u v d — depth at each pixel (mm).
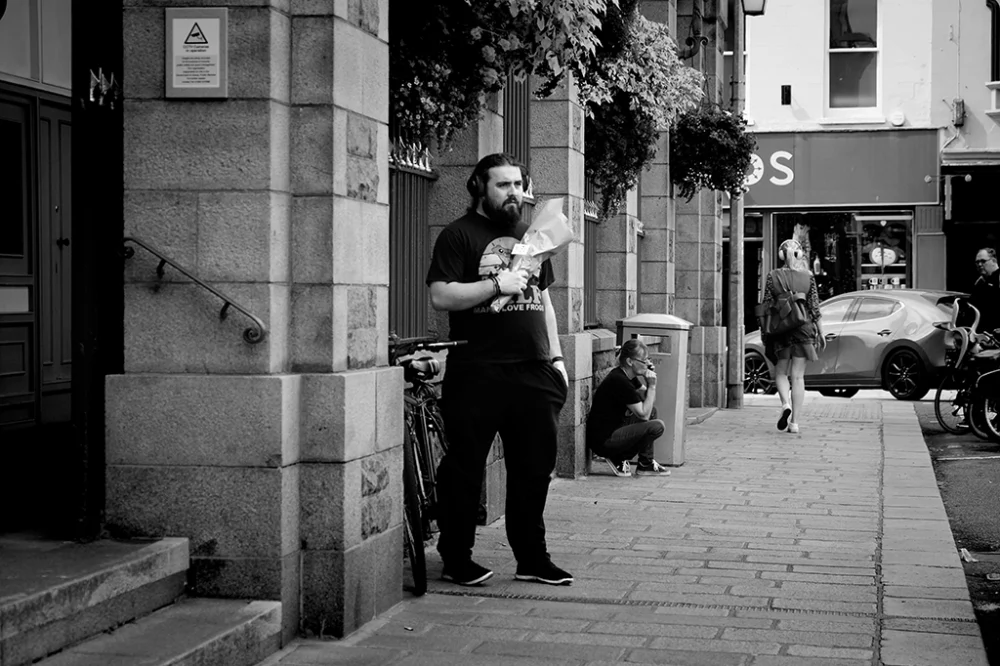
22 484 6629
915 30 25125
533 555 6516
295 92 5367
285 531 5270
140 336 5328
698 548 7457
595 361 11469
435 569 6816
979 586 6961
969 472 11344
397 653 5211
